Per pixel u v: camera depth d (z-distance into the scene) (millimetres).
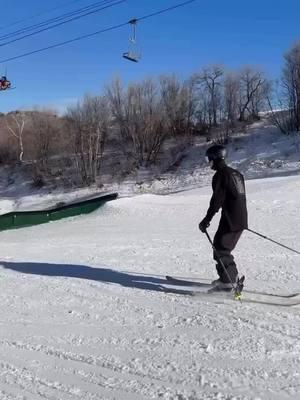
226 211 5027
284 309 4602
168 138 41688
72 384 3338
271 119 38812
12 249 9688
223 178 4996
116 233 11445
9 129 46719
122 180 37094
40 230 13805
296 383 3166
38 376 3490
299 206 13094
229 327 4184
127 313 4773
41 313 4961
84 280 6168
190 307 4816
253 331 4059
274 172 31078
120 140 42188
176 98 42781
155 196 16812
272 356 3572
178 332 4176
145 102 41531
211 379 3268
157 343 3969
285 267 6453
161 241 9523
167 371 3438
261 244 8406
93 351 3895
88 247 9281
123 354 3795
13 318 4852
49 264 7398
